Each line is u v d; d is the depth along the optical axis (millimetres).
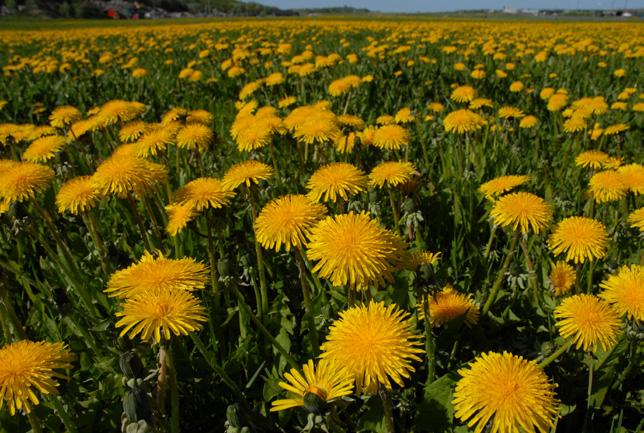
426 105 7746
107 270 2994
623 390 2260
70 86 10547
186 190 2812
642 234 2896
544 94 7277
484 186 3135
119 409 2166
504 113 5676
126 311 1724
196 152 4211
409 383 2271
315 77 9367
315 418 1543
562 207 3805
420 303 2404
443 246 3582
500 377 1518
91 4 89562
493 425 1474
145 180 2832
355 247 1768
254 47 15320
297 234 2084
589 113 5430
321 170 2617
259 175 2873
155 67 13781
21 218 2844
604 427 2154
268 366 2488
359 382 1546
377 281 1837
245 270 2672
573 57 12336
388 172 3092
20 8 86312
